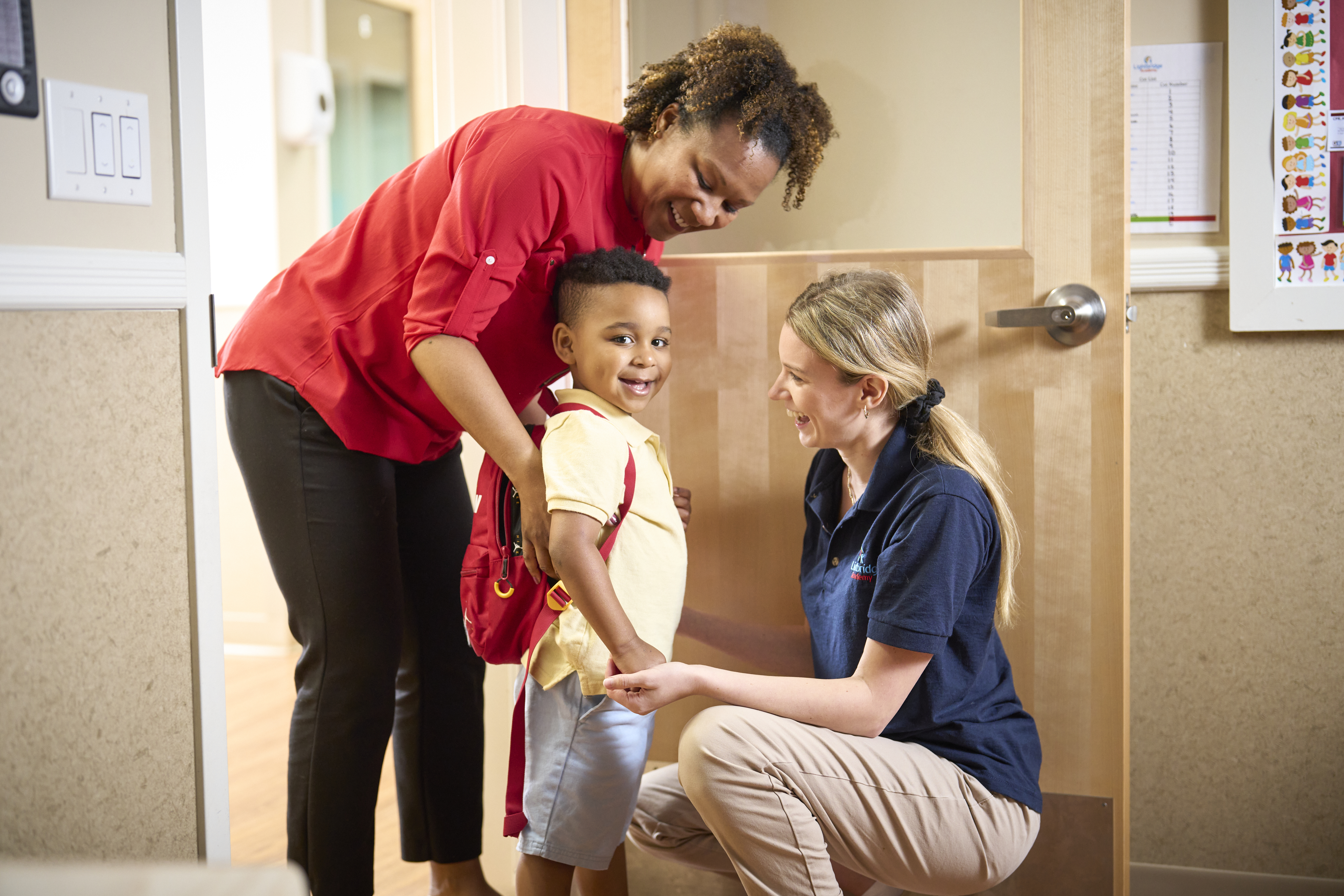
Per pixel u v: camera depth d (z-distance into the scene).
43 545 1.06
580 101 1.65
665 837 1.47
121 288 1.11
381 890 1.76
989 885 1.25
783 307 1.59
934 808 1.21
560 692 1.28
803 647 1.54
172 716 1.21
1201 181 1.74
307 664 1.34
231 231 3.10
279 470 1.30
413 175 1.30
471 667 1.53
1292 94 1.68
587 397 1.29
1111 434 1.49
